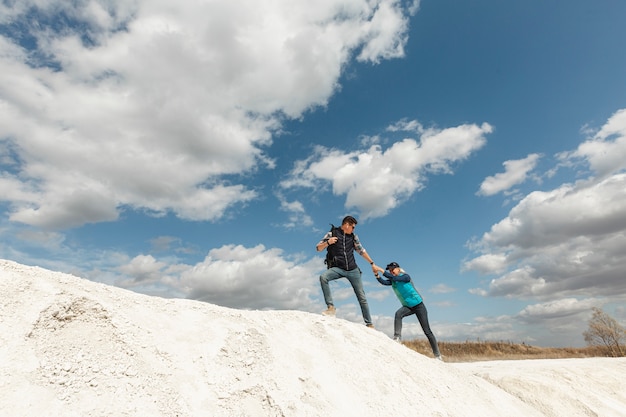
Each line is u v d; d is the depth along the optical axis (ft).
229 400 11.10
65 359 9.66
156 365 10.93
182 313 14.32
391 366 17.54
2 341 9.18
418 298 24.39
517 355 68.74
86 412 8.53
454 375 21.09
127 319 12.03
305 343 16.37
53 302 10.85
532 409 22.62
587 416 23.12
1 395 8.01
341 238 22.43
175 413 9.76
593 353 65.36
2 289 10.62
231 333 14.05
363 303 22.34
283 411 11.53
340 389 14.15
